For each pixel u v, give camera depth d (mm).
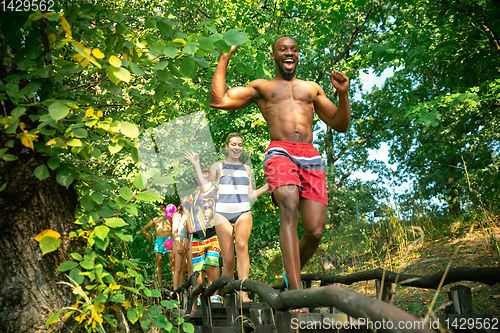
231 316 2525
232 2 9648
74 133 1976
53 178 2330
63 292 2184
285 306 1552
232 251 3602
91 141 2490
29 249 2154
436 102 6934
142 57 2564
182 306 3877
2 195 2078
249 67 3578
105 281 2223
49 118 1972
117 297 2111
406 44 7145
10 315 2023
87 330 2098
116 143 2137
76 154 2209
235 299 2541
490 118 8031
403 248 5754
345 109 2826
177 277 5590
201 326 3152
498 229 4734
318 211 2646
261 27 10453
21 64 2084
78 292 1914
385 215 6758
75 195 2494
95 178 2314
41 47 2227
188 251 4812
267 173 2633
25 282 2105
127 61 2129
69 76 2742
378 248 6406
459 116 8438
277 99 2846
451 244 5148
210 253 3988
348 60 11547
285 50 2877
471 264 4066
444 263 4469
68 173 2131
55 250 2199
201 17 9672
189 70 2537
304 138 2781
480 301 3010
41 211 2227
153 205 6727
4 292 2043
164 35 2527
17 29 2119
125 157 6199
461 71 7828
